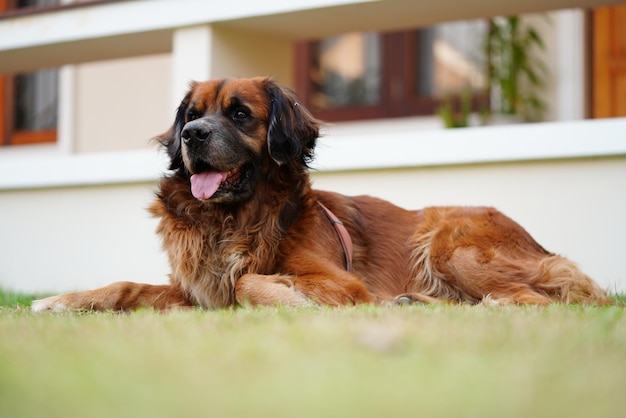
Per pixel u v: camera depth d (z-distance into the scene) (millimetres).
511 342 2783
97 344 2809
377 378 2252
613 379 2273
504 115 10109
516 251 5129
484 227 5172
